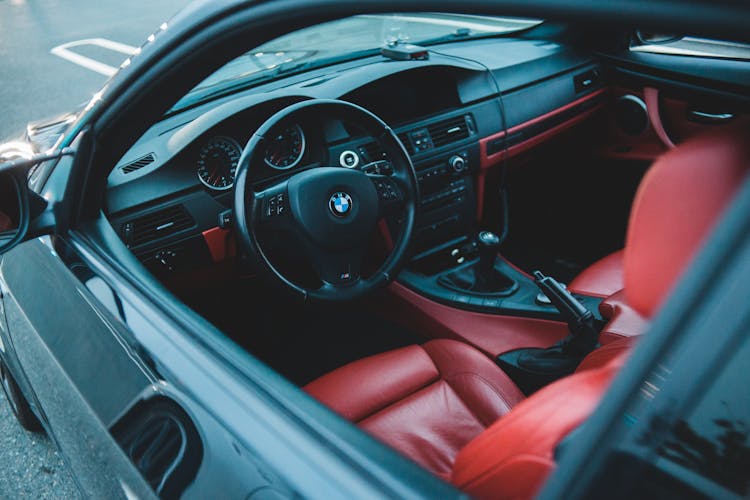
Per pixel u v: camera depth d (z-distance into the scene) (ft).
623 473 1.55
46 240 4.87
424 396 5.12
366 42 8.98
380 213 6.17
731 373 1.46
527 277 8.30
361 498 2.07
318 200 5.66
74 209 4.45
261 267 5.57
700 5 1.31
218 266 7.07
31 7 43.27
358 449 2.26
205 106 7.27
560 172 9.95
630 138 9.35
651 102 8.90
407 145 7.82
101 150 4.28
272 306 8.42
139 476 3.13
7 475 7.37
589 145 9.96
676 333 1.43
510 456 2.33
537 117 8.79
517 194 9.90
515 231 10.06
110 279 3.93
